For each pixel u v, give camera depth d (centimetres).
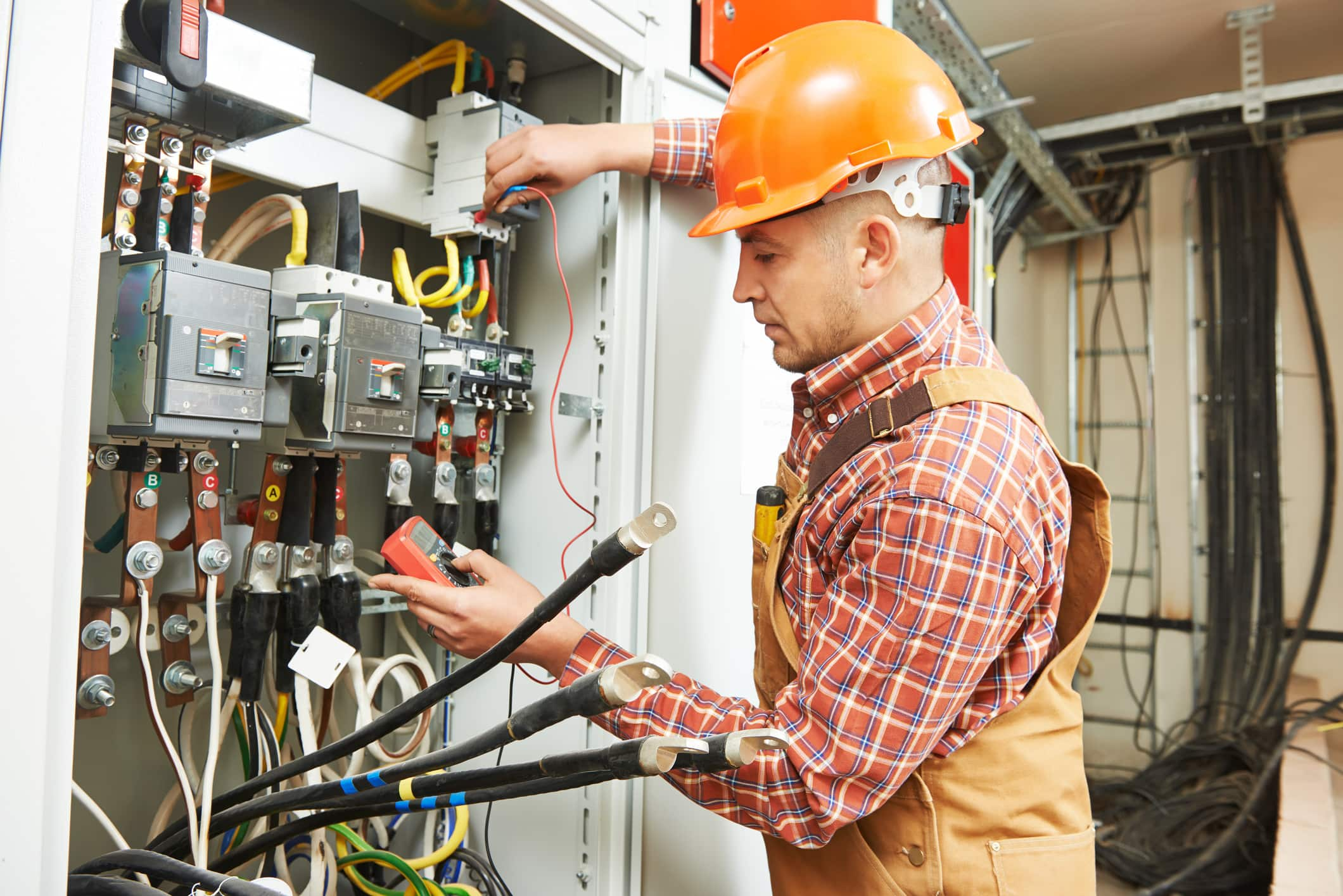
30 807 51
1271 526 376
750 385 121
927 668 66
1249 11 290
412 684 105
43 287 52
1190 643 403
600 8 100
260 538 88
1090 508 81
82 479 54
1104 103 364
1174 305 414
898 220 78
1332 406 375
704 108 119
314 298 84
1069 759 80
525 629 63
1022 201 363
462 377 101
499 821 115
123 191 74
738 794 72
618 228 108
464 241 109
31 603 51
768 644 89
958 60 253
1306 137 387
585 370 112
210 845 91
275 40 73
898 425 76
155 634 87
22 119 52
